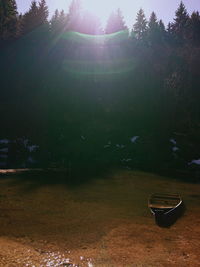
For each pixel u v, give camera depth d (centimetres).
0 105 4219
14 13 6925
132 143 3597
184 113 4453
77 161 3062
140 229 1212
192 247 1031
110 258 906
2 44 4991
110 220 1319
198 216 1434
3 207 1433
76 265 841
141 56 5156
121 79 4706
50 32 5356
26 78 4647
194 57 5431
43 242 1023
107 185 2072
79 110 4272
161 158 3250
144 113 4306
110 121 4166
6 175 2172
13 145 3344
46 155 3225
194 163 3153
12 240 1020
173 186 2175
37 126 3869
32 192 1752
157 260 905
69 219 1311
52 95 4438
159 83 4700
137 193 1883
